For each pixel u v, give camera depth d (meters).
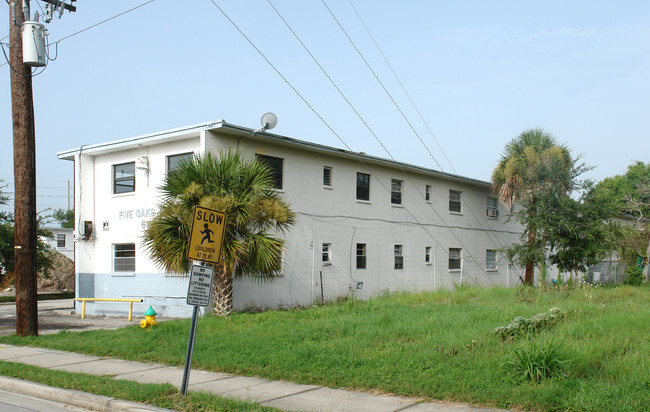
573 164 27.48
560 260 27.91
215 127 19.27
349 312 16.75
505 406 7.15
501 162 29.53
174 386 8.74
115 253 22.61
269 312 17.42
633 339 10.35
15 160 14.94
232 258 15.40
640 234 34.56
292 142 21.58
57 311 23.47
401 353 10.02
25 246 14.92
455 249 30.84
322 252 23.44
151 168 21.55
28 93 14.88
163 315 20.41
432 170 28.50
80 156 23.17
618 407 6.48
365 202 25.48
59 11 15.12
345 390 8.48
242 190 16.39
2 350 13.02
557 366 8.07
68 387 8.99
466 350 9.70
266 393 8.38
